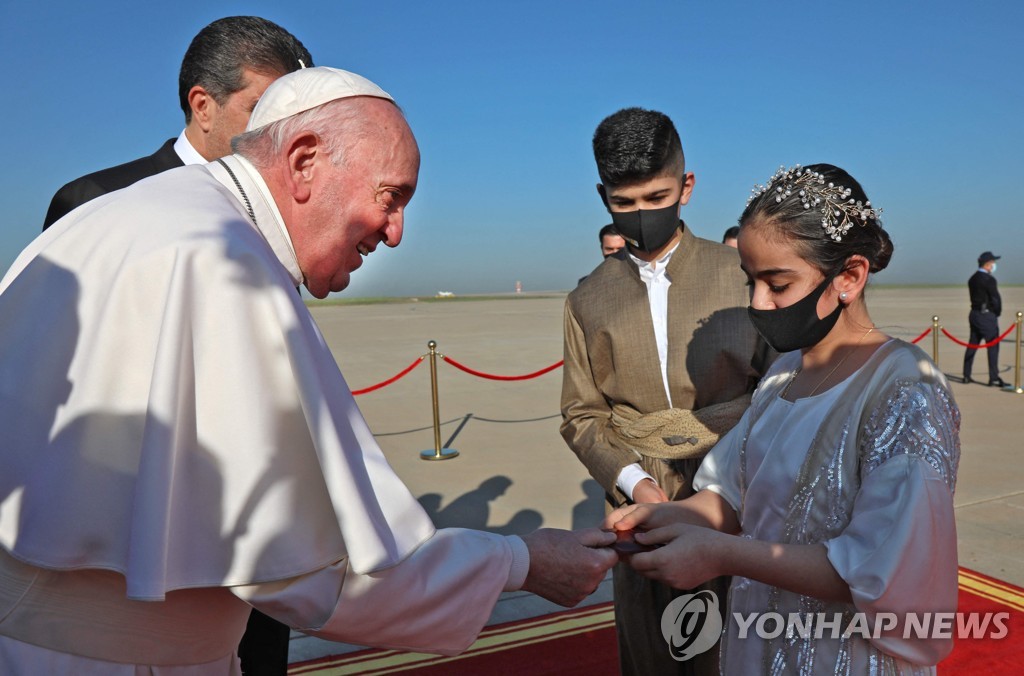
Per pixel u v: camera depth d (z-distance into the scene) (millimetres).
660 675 2432
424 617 1432
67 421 1279
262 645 2393
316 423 1284
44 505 1264
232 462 1270
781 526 1633
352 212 1521
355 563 1250
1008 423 8094
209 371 1278
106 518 1263
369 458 1380
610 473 2408
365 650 3551
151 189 1464
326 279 1601
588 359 2639
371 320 29000
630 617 2434
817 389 1674
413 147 1561
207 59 2359
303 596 1312
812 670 1581
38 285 1375
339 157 1498
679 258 2451
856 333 1660
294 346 1310
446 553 1482
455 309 40781
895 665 1518
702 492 1990
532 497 5770
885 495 1425
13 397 1319
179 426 1256
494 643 3572
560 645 3543
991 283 10711
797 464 1605
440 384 11758
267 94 1567
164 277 1307
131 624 1316
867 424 1529
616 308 2512
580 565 1660
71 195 2418
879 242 1595
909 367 1528
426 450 7309
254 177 1526
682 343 2418
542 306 44188
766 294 1635
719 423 2367
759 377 2434
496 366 13562
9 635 1311
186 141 2514
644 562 1642
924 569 1387
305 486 1324
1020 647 3352
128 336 1295
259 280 1335
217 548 1271
